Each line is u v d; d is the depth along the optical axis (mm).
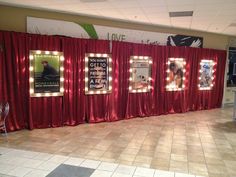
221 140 5609
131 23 7387
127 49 7219
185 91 8602
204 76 9055
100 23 6910
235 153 4840
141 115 7680
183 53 8367
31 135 5586
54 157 4332
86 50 6586
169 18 6629
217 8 5406
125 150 4820
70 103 6449
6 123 5680
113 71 7004
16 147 4781
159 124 6895
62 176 3629
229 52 9820
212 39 9227
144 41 7695
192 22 7129
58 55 6180
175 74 8273
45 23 6168
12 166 3918
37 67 5973
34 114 6086
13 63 5684
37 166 3943
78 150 4734
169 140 5508
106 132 5992
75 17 6527
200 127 6680
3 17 5738
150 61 7672
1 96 5578
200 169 4074
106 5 5414
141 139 5520
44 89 6109
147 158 4449
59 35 6238
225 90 9930
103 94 6953
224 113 8633
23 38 5746
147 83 7699
